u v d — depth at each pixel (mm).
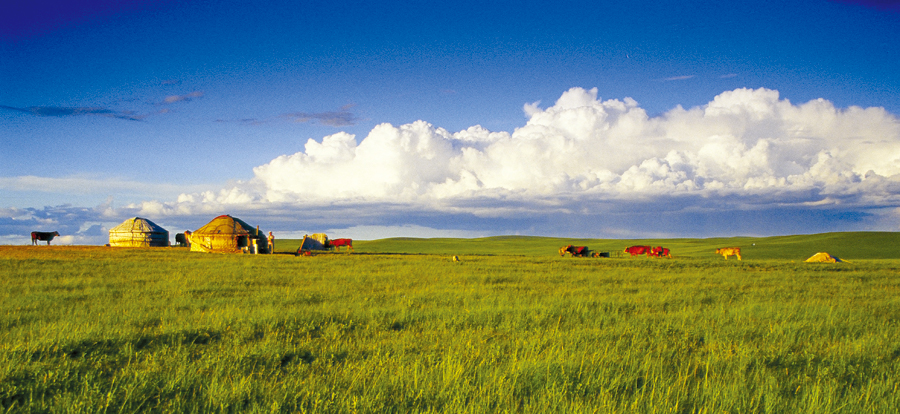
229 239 56031
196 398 6645
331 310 13680
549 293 19078
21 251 45312
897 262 49844
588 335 10789
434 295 17984
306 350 9453
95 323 11461
